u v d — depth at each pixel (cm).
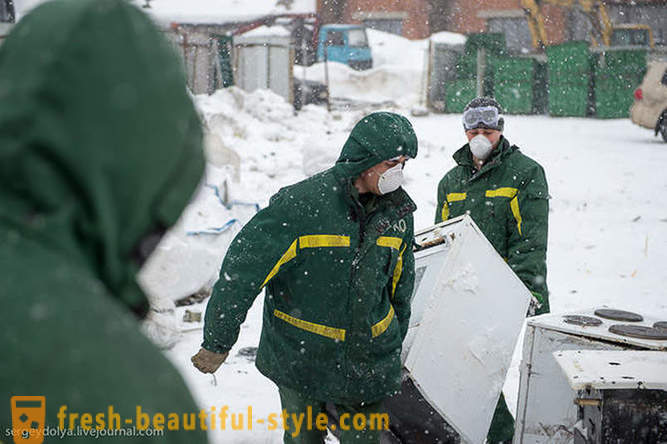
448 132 1914
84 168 71
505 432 384
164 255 589
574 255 850
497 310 355
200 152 82
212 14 2531
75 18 71
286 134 1612
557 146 1659
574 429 306
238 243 282
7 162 69
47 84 69
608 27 2603
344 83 2622
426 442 345
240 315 281
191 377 474
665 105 1739
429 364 329
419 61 2791
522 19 3153
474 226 352
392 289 307
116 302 77
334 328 287
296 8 2681
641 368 279
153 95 74
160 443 69
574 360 288
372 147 278
